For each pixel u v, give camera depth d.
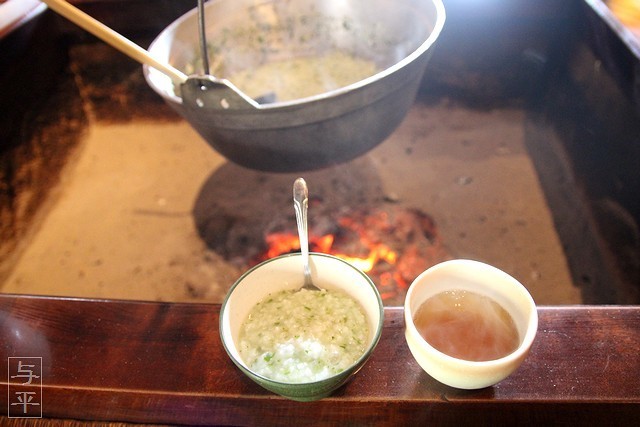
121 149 2.65
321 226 2.12
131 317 1.14
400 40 1.84
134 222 2.26
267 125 1.36
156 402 1.03
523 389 0.95
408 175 2.33
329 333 0.94
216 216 2.23
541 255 1.97
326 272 1.03
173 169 2.51
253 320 0.99
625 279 1.68
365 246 2.03
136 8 2.36
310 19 1.99
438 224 2.11
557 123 2.30
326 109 1.34
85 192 2.43
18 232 2.20
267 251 2.05
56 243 2.20
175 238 2.16
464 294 0.98
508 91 2.51
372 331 0.94
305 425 1.06
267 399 0.99
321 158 1.54
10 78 2.12
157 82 1.48
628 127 1.67
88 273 2.06
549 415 0.97
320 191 2.28
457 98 2.59
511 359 0.81
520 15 2.25
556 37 2.28
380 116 1.46
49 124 2.42
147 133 2.73
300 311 0.99
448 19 2.32
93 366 1.05
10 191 2.17
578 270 1.90
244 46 1.99
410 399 0.96
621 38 1.69
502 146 2.44
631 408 0.94
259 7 1.94
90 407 1.07
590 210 1.92
